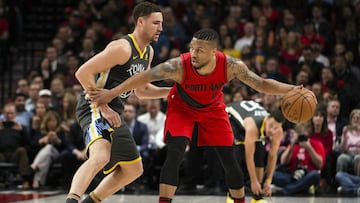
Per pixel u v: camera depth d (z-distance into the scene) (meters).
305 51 18.48
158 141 15.85
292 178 14.32
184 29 21.22
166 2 22.77
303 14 21.48
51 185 16.27
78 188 7.36
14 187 16.09
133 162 8.11
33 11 24.84
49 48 20.23
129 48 7.77
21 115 17.42
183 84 7.88
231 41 19.97
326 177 14.83
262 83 7.88
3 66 21.95
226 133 8.37
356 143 14.57
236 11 21.16
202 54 7.57
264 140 11.91
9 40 22.75
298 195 14.12
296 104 7.81
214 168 14.90
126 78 7.92
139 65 7.99
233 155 8.41
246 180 14.35
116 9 22.39
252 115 10.79
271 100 15.69
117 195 13.98
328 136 14.97
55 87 18.02
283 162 14.45
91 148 7.72
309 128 14.90
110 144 7.81
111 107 8.04
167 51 19.11
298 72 18.30
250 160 10.62
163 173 7.96
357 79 18.00
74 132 15.99
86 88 7.55
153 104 16.20
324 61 18.97
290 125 15.25
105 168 8.16
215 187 14.99
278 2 22.19
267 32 19.97
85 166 7.52
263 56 18.97
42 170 15.99
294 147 14.49
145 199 13.00
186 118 8.27
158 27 7.94
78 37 21.28
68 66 19.56
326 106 15.78
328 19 21.47
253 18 21.06
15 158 16.05
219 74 7.79
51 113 16.27
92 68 7.51
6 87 22.64
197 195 13.93
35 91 18.23
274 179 14.35
